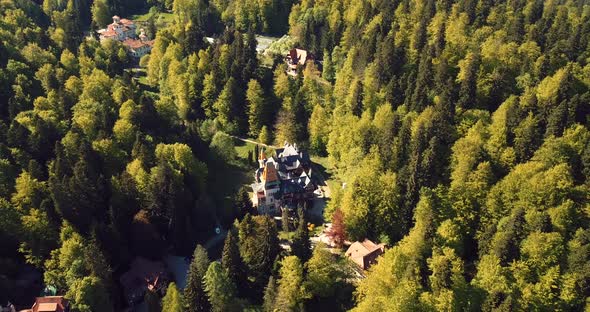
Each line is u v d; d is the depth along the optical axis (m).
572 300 108.12
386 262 114.31
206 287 110.31
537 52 171.75
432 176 138.62
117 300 119.06
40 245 119.00
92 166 136.62
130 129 158.62
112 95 180.38
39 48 195.88
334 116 180.62
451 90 154.75
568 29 184.88
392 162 145.12
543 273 112.25
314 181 166.50
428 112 152.50
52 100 167.62
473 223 131.88
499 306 100.94
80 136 149.25
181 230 137.62
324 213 150.00
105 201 132.50
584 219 124.56
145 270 127.12
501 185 131.88
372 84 176.12
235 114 199.25
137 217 130.75
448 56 174.50
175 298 107.25
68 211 123.69
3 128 142.50
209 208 145.12
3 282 110.81
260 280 118.44
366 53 186.12
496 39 181.25
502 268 111.50
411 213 134.75
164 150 155.00
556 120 139.50
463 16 195.12
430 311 104.06
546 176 127.50
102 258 113.12
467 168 135.25
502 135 143.25
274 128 195.00
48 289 114.31
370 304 104.00
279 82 197.00
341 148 166.88
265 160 169.38
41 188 127.69
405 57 181.50
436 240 121.38
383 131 156.38
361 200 135.00
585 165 132.38
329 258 121.06
